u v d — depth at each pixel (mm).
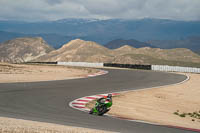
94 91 36688
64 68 85438
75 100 29438
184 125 23953
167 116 27422
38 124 15742
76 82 45625
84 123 18172
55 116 20188
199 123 27125
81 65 121312
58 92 34219
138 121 21781
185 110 32469
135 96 35438
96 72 70688
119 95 34719
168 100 35969
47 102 26922
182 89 44469
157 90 41469
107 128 17000
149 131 17375
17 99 27453
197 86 48312
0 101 25672
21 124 15094
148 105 31391
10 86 37062
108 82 47500
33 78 48875
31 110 22156
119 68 97875
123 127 17875
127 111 26531
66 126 16047
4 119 16594
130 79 53875
